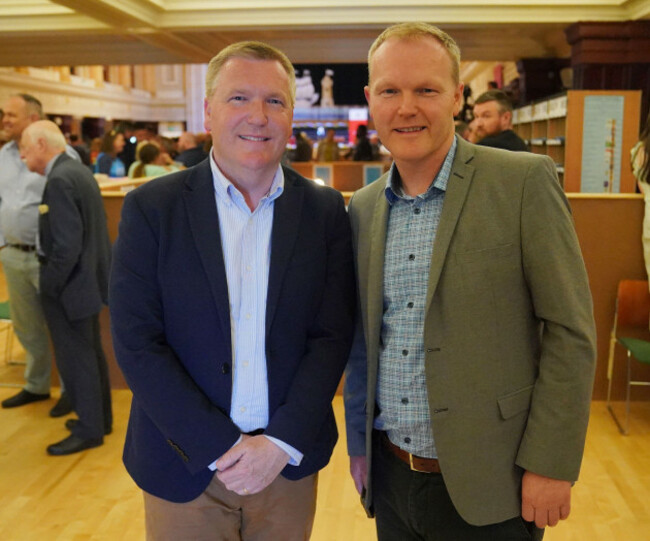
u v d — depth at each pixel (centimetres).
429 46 137
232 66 140
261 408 149
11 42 969
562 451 133
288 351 149
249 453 141
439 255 138
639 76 716
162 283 144
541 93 984
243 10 743
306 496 161
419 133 138
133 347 143
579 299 134
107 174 825
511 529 145
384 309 150
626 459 317
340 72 1576
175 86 2053
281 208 149
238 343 147
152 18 736
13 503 281
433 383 140
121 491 291
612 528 261
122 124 973
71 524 265
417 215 146
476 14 721
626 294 364
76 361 324
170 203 146
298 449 144
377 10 730
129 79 1911
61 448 325
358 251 157
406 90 137
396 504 157
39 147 315
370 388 153
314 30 806
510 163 140
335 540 254
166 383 141
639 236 372
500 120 422
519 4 711
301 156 1024
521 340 139
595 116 630
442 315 138
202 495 152
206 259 143
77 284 313
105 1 629
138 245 144
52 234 304
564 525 263
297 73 1582
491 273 136
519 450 139
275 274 147
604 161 636
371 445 159
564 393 133
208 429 140
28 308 376
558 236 134
